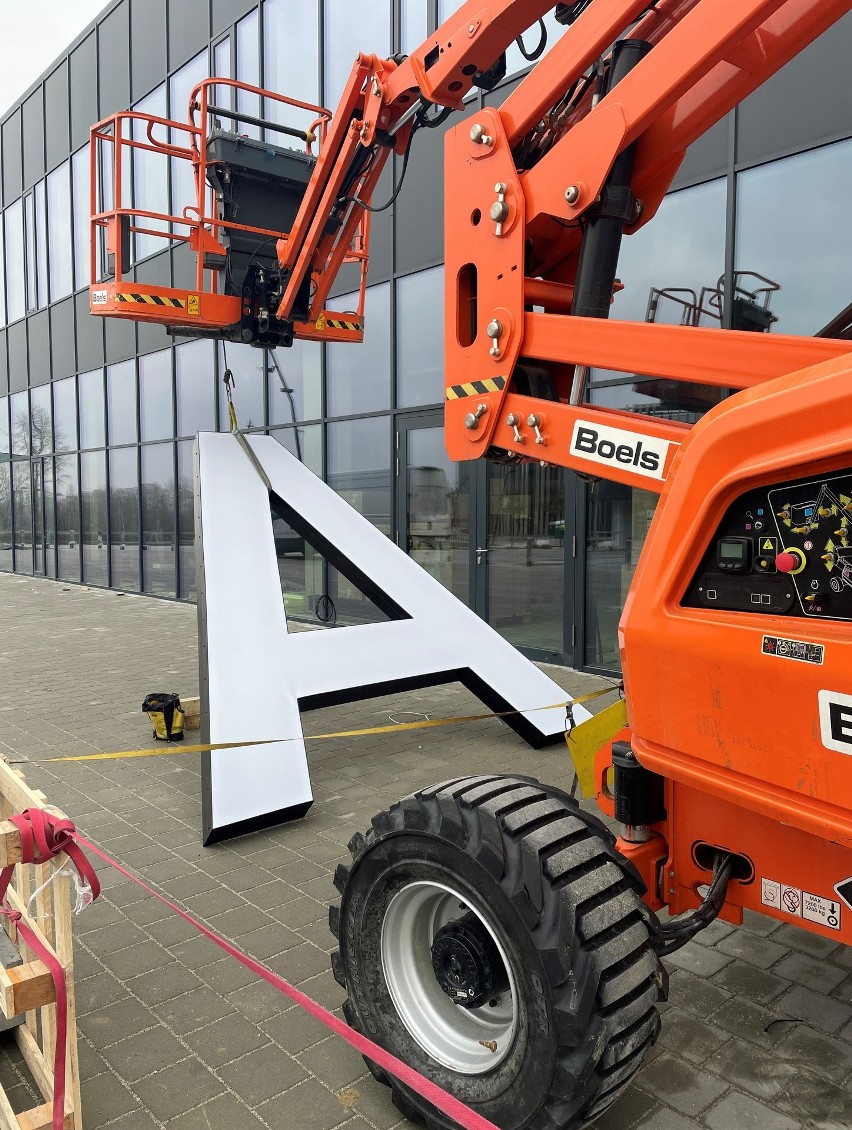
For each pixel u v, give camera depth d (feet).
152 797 15.64
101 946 10.46
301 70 34.94
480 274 8.54
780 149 19.77
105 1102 7.68
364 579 18.78
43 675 26.63
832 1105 7.52
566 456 7.95
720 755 5.86
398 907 7.47
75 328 52.70
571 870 6.22
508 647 19.39
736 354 6.85
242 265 19.74
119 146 18.79
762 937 10.51
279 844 13.48
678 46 6.91
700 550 6.02
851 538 5.09
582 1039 5.79
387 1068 6.07
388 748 18.74
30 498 61.57
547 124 8.52
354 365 33.35
